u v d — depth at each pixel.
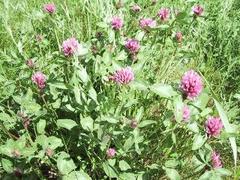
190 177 0.34
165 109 0.35
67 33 0.47
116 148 0.33
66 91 0.34
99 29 0.44
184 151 0.35
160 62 0.43
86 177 0.29
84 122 0.30
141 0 0.53
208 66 0.49
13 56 0.40
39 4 0.55
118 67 0.32
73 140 0.34
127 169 0.32
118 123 0.31
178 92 0.29
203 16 0.43
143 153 0.33
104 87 0.35
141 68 0.34
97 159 0.33
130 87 0.32
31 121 0.35
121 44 0.38
